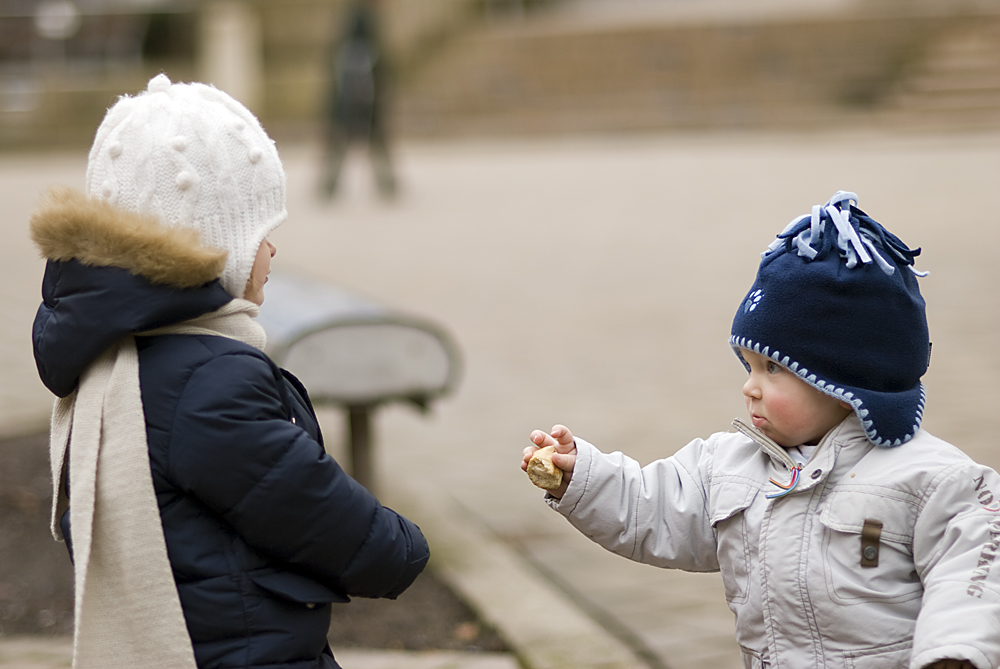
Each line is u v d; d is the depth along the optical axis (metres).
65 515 3.19
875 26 38.66
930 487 3.07
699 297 14.22
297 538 2.97
